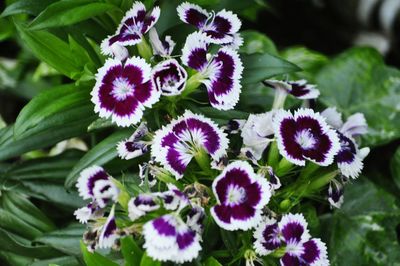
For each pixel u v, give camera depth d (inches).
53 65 17.3
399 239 21.1
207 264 16.0
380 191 20.1
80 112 16.8
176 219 14.6
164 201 14.6
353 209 20.0
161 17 18.6
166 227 14.5
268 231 15.5
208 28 16.8
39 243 17.8
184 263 15.9
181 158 15.7
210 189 15.7
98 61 17.8
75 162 19.0
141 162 17.4
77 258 17.2
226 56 16.2
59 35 17.6
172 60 15.5
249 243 16.0
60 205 18.8
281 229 15.5
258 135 16.2
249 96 20.5
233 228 15.0
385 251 19.6
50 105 16.6
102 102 15.8
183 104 16.7
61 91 16.9
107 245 15.0
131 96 15.7
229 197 15.2
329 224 19.7
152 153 15.7
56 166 19.0
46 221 18.7
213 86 16.1
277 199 16.7
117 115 15.6
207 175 16.1
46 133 17.7
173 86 15.7
